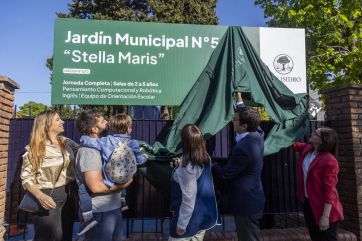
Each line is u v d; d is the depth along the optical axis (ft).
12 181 16.21
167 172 13.69
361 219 14.73
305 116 15.34
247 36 17.21
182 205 9.19
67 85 15.66
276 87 15.71
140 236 14.65
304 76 17.43
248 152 10.11
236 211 10.19
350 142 15.23
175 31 16.66
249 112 10.67
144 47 16.37
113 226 9.27
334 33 27.94
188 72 16.53
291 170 17.78
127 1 69.21
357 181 14.90
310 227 11.54
